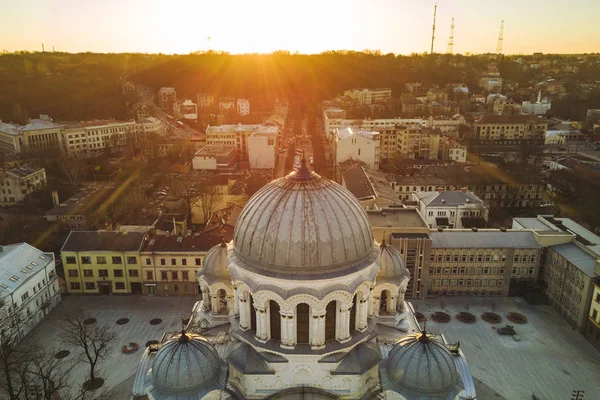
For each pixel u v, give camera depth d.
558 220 122.50
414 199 150.62
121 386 79.38
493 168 182.88
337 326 48.84
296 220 45.91
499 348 90.44
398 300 66.38
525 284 108.69
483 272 108.56
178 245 107.19
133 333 93.94
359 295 49.62
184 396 49.09
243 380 49.06
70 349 88.94
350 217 48.12
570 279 98.56
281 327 47.94
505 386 80.12
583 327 94.38
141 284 108.25
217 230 124.81
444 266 108.25
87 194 155.50
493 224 146.00
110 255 106.00
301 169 49.81
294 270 45.75
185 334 52.31
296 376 48.81
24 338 91.88
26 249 101.38
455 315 101.50
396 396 49.50
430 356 49.50
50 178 185.38
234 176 176.38
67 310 102.06
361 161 188.88
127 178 177.75
